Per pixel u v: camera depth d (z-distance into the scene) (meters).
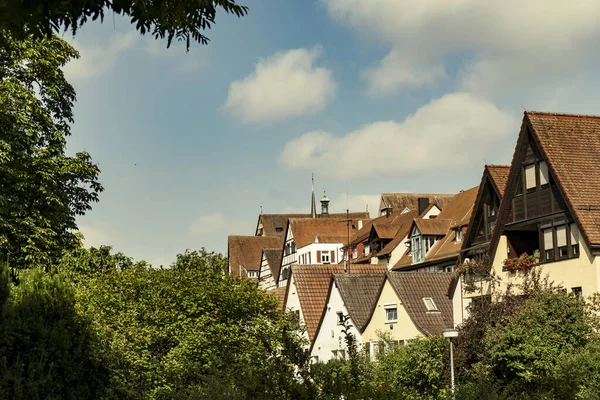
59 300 24.98
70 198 37.69
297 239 99.25
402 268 62.31
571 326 30.73
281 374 13.21
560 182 34.84
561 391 15.38
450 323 45.47
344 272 58.44
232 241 116.25
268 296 37.94
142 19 10.60
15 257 34.41
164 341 35.31
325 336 53.16
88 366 25.31
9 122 34.75
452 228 58.12
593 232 33.25
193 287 35.59
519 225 37.84
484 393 17.28
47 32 10.17
